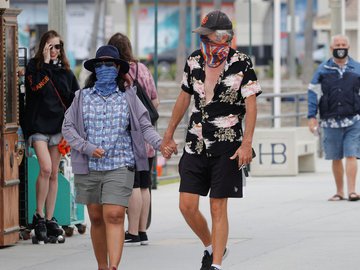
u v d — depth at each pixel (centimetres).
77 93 2244
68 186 2947
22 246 2789
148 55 18650
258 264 2438
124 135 2220
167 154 2245
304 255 2561
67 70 2805
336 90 3588
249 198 3812
